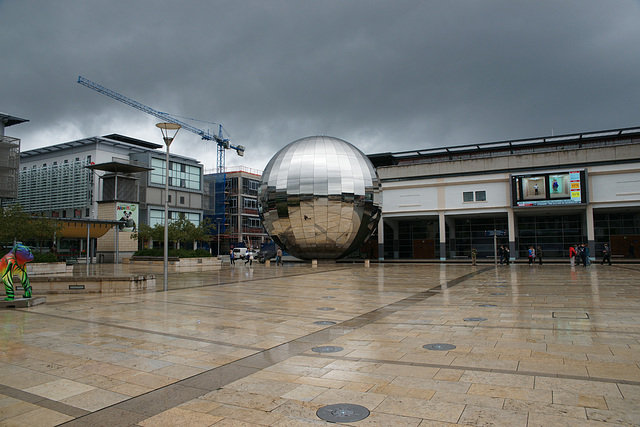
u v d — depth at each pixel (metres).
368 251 56.44
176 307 14.74
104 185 52.06
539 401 5.65
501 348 8.49
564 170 42.75
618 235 46.41
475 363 7.49
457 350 8.41
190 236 47.62
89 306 14.99
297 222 43.00
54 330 10.74
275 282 24.64
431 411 5.42
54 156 66.12
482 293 17.94
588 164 44.78
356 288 20.92
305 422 5.18
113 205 50.41
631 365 7.19
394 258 54.62
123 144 64.56
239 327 11.12
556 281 22.61
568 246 48.22
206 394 6.20
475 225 52.31
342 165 42.97
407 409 5.50
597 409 5.36
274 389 6.37
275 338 9.81
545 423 4.98
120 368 7.51
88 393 6.28
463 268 35.94
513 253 44.53
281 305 15.18
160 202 67.00
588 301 14.82
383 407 5.59
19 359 8.07
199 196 74.12
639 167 40.72
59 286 18.55
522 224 50.41
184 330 10.74
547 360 7.57
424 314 12.88
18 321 12.00
